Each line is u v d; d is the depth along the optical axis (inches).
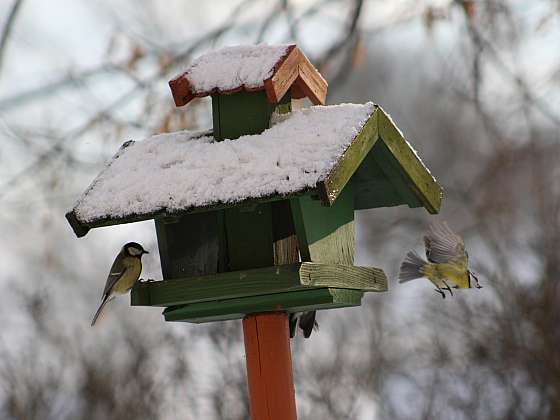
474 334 665.6
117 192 324.2
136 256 361.4
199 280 316.5
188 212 310.8
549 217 684.7
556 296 652.7
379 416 665.6
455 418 657.6
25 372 638.5
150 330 669.9
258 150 315.9
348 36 404.5
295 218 309.9
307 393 661.9
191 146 332.2
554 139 724.7
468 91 482.0
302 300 317.4
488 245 705.0
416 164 339.3
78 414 633.0
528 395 647.8
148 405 636.1
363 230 849.5
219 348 645.3
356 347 695.7
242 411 629.3
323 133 313.4
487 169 750.5
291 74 327.6
